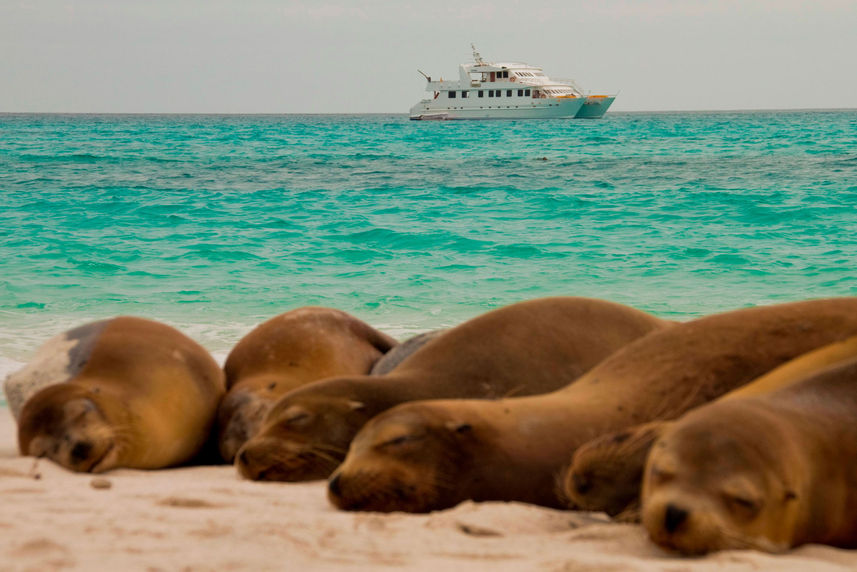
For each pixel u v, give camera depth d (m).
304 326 24.22
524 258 58.59
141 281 50.38
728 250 59.84
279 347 23.56
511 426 15.05
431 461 14.70
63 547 10.68
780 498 11.24
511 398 16.80
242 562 10.28
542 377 18.33
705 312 41.97
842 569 10.57
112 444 18.77
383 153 178.00
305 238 67.62
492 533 12.47
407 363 19.06
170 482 17.44
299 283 50.12
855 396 12.55
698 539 10.98
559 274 52.69
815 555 11.46
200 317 40.94
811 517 11.72
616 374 16.56
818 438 12.00
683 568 10.34
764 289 47.66
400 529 12.45
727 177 114.00
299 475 17.70
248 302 44.66
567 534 12.42
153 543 11.07
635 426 15.30
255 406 21.36
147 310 42.50
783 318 16.81
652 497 11.52
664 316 41.28
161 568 9.90
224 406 21.80
